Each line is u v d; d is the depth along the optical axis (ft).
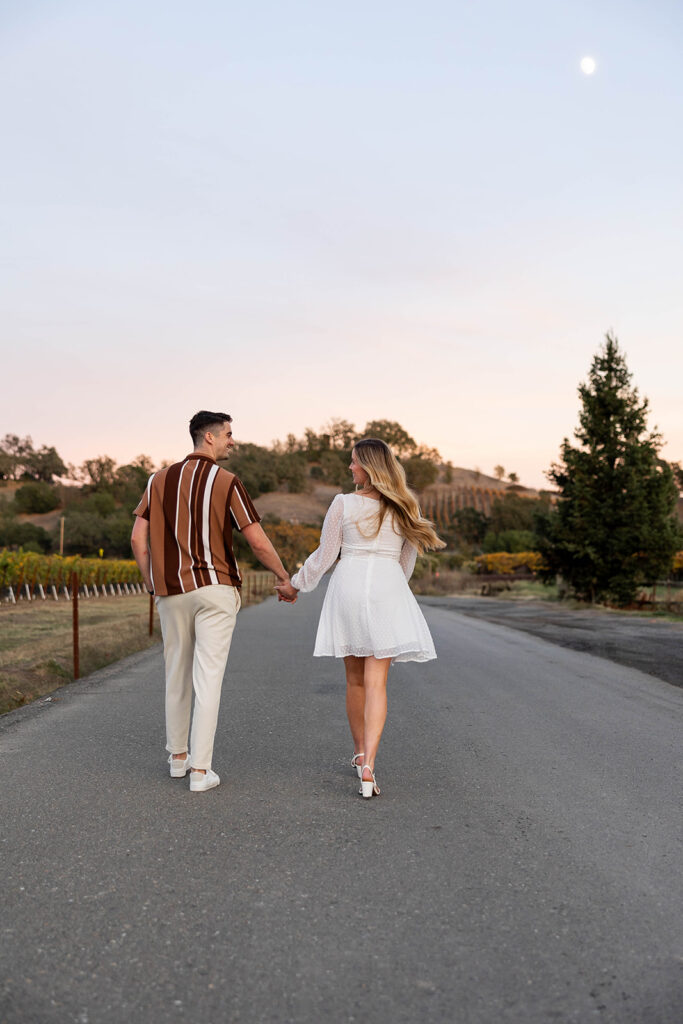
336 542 14.76
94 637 41.52
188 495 14.25
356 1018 6.99
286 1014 7.04
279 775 15.26
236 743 18.08
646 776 15.64
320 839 11.66
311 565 14.84
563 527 92.68
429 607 88.48
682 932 8.79
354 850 11.23
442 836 11.90
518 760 16.81
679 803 13.80
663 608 86.07
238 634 48.19
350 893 9.73
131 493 501.56
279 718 21.17
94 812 12.68
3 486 558.56
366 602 14.34
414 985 7.57
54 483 592.60
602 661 35.94
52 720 20.56
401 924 8.88
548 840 11.79
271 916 9.02
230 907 9.25
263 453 575.38
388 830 12.12
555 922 9.00
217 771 15.51
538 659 36.27
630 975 7.82
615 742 18.76
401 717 21.54
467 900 9.57
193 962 7.93
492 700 24.62
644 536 86.84
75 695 24.88
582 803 13.73
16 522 355.36
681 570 129.70
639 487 88.79
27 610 74.59
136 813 12.68
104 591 129.08
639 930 8.82
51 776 14.87
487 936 8.63
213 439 14.83
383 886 9.96
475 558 232.73
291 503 524.93
